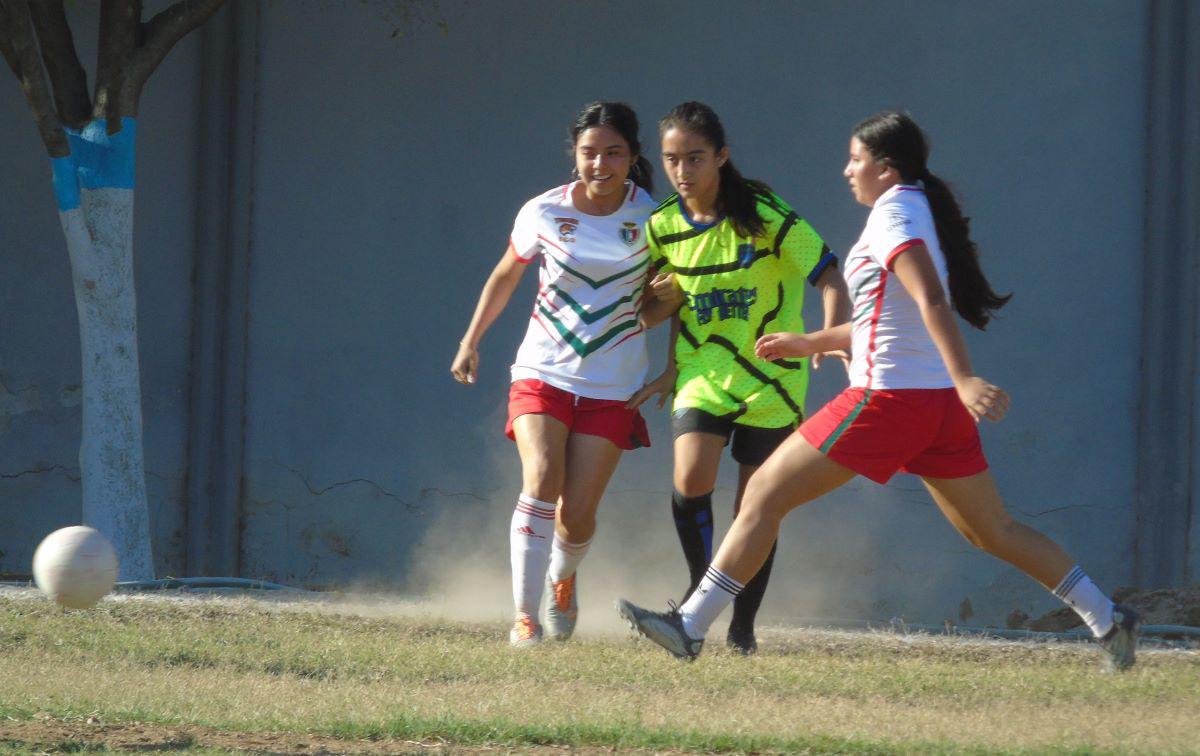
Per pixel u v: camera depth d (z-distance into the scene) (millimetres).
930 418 19156
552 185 43594
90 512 36281
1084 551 41031
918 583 41656
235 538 44781
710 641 24750
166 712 16281
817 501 42219
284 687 17922
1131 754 14047
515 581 23359
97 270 36281
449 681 19031
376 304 44625
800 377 22922
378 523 44312
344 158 44781
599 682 18750
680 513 23203
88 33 43844
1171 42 40531
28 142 43969
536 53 43719
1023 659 22766
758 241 22391
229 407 44875
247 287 45094
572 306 23672
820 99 42188
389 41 44531
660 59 42938
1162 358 40625
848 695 18188
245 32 44844
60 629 22922
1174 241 40562
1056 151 41344
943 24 41688
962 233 19500
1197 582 39406
